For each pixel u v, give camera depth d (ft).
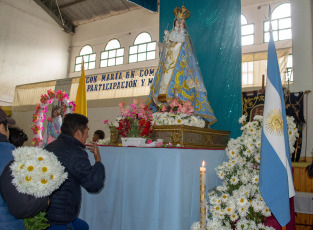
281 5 29.89
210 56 14.19
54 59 46.65
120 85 34.40
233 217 7.79
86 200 8.78
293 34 18.06
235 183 8.34
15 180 3.82
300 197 13.66
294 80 18.02
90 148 6.98
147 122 9.11
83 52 46.96
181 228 6.98
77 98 15.74
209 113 11.60
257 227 7.83
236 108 13.33
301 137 17.34
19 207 3.86
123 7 42.47
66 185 5.81
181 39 11.62
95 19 46.26
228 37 13.98
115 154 8.50
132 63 40.57
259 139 8.41
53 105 16.89
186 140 9.11
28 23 43.80
